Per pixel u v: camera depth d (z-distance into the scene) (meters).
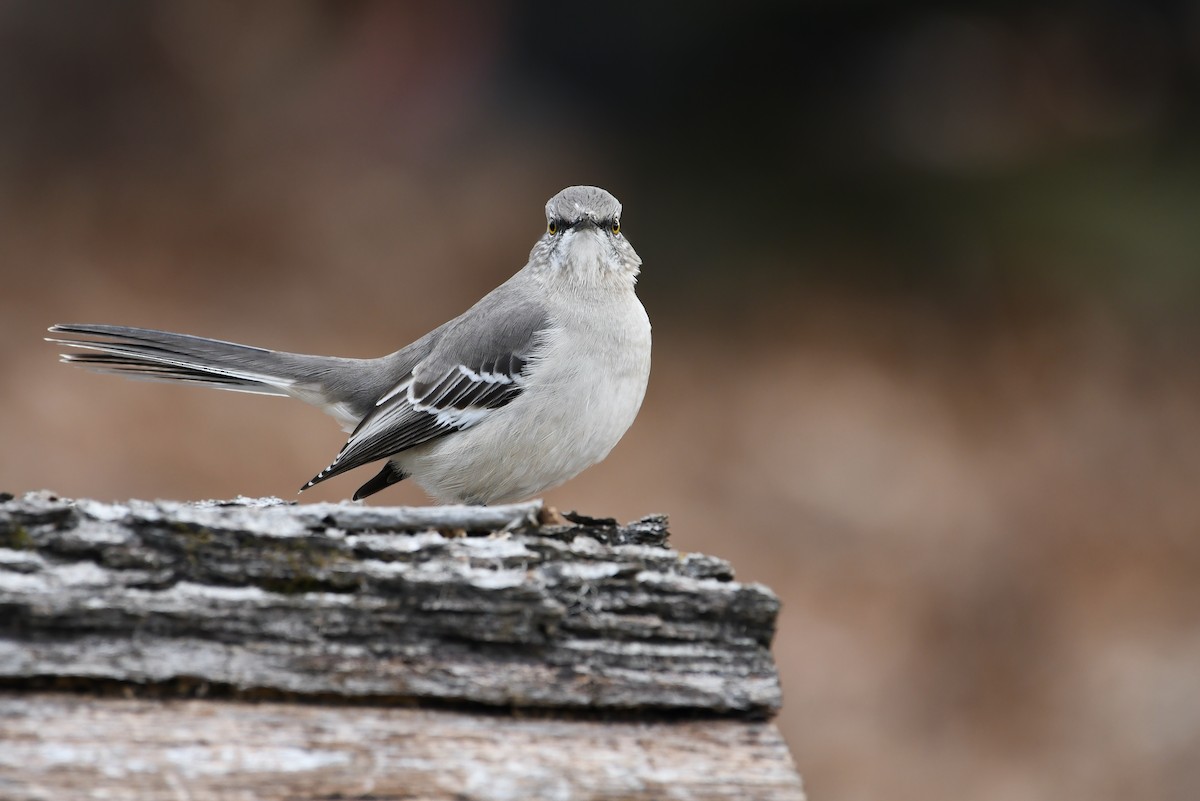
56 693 3.62
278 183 17.25
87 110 17.23
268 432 12.88
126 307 14.74
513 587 3.84
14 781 3.45
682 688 3.86
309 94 17.92
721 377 15.95
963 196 18.67
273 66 17.80
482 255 17.14
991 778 10.32
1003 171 18.98
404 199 17.53
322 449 12.82
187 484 12.03
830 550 13.00
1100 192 18.31
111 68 17.30
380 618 3.82
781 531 13.22
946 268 17.86
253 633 3.76
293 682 3.71
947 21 19.27
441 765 3.66
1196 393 15.64
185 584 3.79
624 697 3.83
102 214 16.19
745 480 13.98
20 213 15.89
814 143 19.47
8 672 3.57
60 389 12.91
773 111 19.62
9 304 14.25
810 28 18.97
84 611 3.67
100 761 3.52
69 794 3.46
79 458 12.04
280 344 14.73
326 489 12.21
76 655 3.63
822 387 15.83
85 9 17.12
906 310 17.28
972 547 13.16
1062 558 13.10
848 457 14.52
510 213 17.78
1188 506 13.93
